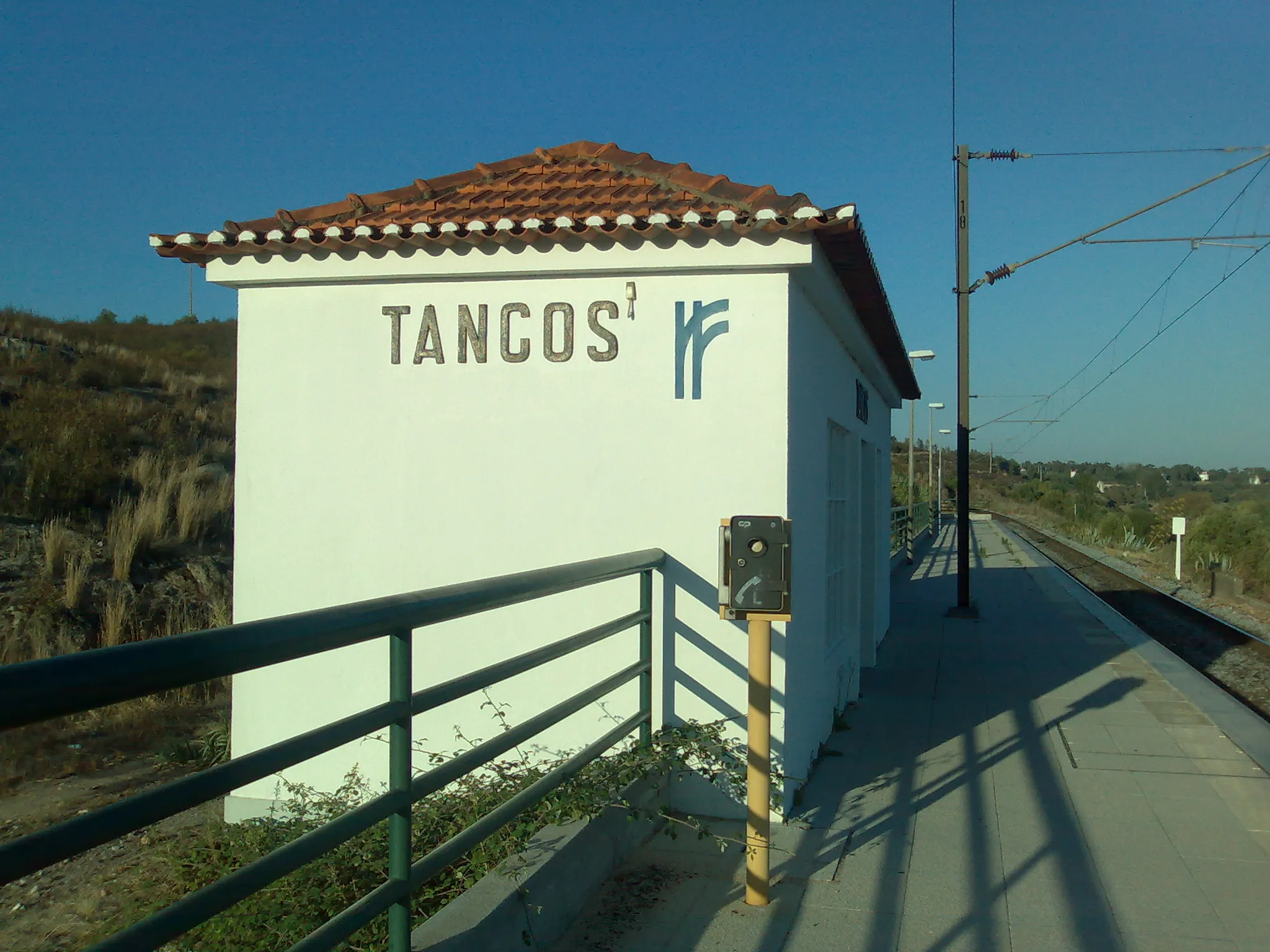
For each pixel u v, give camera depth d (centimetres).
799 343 599
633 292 584
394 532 617
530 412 599
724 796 549
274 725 624
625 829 488
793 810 561
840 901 441
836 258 591
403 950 301
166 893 485
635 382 584
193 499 1462
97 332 3045
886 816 558
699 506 573
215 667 222
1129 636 1310
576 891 420
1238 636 1461
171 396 2322
